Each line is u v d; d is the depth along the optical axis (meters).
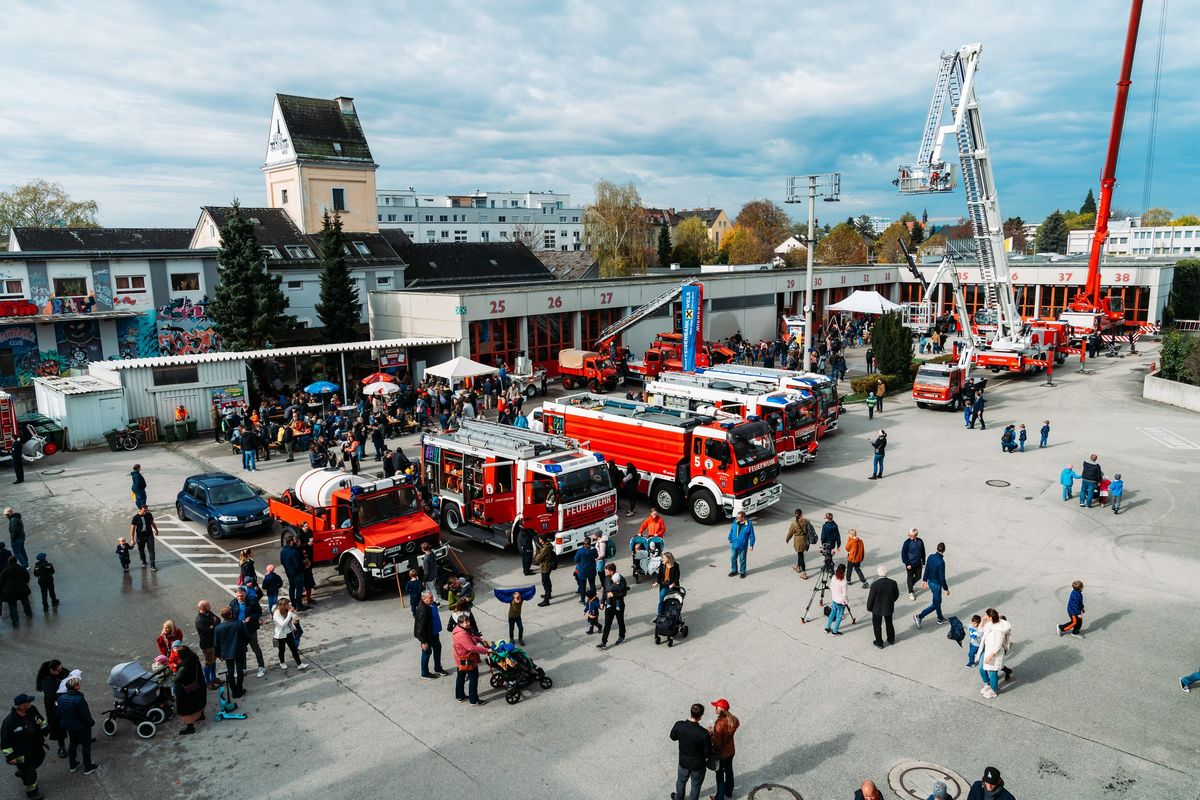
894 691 13.48
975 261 68.69
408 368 41.53
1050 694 13.27
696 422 23.00
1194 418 34.38
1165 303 63.41
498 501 20.14
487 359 43.50
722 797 10.58
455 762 11.65
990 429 33.44
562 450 20.62
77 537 21.95
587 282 49.03
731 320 56.72
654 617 16.64
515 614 15.01
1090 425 33.53
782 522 22.64
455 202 142.62
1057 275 63.91
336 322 46.88
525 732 12.44
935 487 25.45
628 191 87.38
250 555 20.56
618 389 43.44
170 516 23.78
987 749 11.77
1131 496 23.86
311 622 16.75
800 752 11.77
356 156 60.59
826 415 31.33
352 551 17.77
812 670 14.28
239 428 29.19
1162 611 16.34
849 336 60.09
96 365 34.34
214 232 51.28
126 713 12.66
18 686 14.09
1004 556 19.58
